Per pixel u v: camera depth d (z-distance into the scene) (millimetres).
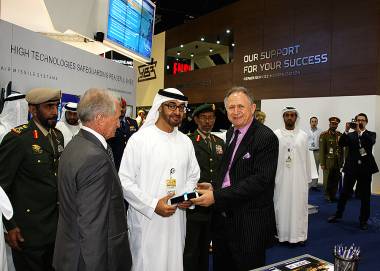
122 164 2025
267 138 1900
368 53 7391
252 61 10258
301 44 8789
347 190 4941
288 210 3979
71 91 3537
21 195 2098
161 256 2004
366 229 4727
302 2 8742
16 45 2795
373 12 7289
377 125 7270
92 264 1383
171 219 2057
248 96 1973
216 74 11680
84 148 1475
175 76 13609
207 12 13117
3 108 2387
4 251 1652
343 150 6465
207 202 1861
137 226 2031
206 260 2516
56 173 2236
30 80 2967
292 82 9039
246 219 1938
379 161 7293
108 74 4227
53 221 2178
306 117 8539
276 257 3654
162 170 2021
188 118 5031
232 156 2051
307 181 4094
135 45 4883
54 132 2396
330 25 8133
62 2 3613
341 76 7902
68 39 4332
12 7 3457
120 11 4340
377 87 7270
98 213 1410
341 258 1360
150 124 2129
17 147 2045
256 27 10078
